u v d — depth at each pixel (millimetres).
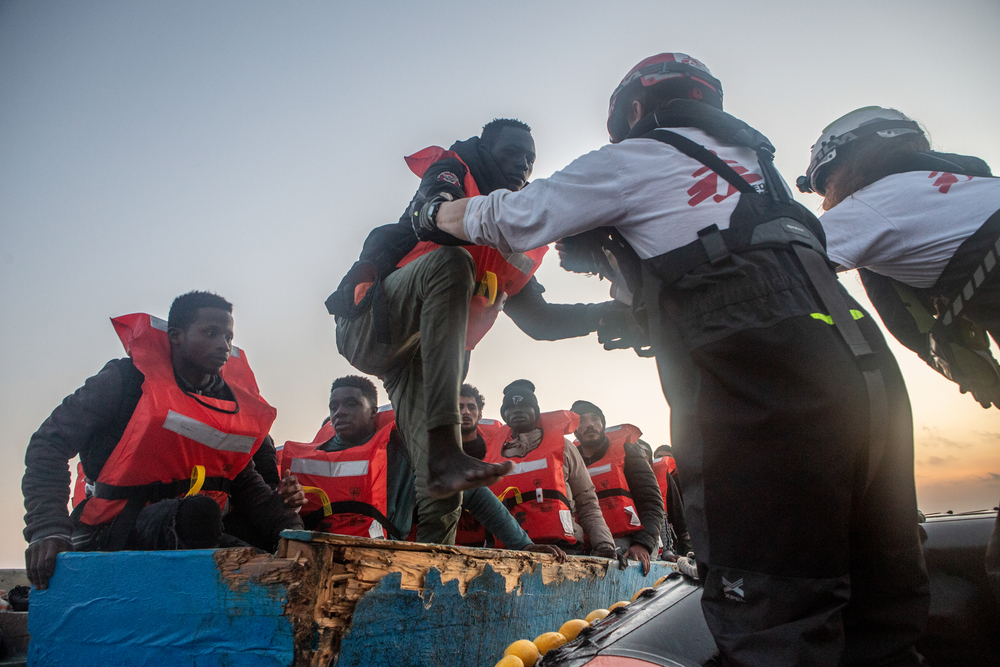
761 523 1203
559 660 1506
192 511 2391
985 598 1651
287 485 3074
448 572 1695
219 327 2869
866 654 1291
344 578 1359
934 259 1776
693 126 1539
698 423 1289
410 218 2426
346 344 2629
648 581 3789
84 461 2654
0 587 5250
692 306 1332
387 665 1430
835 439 1171
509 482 4957
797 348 1204
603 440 5996
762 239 1307
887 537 1282
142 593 1496
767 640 1146
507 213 1609
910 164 1926
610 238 1571
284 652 1247
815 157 2127
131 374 2709
